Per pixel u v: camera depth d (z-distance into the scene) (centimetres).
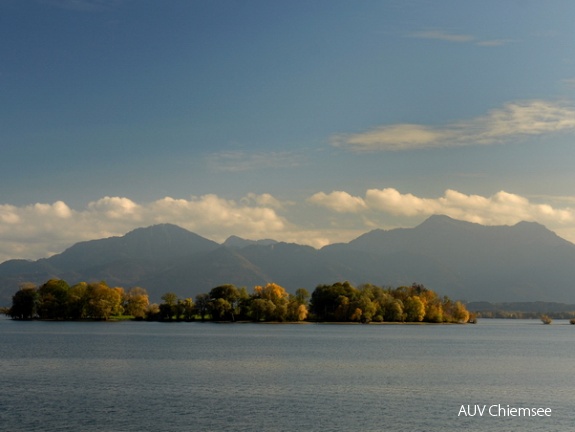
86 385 11656
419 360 16912
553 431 8481
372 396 10681
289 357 17288
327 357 17412
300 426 8550
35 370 13900
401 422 8838
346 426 8581
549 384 12300
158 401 10062
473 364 16025
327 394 10825
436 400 10406
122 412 9256
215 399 10256
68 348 19812
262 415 9125
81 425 8519
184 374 13300
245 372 13700
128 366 14775
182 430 8300
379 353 19038
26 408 9481
